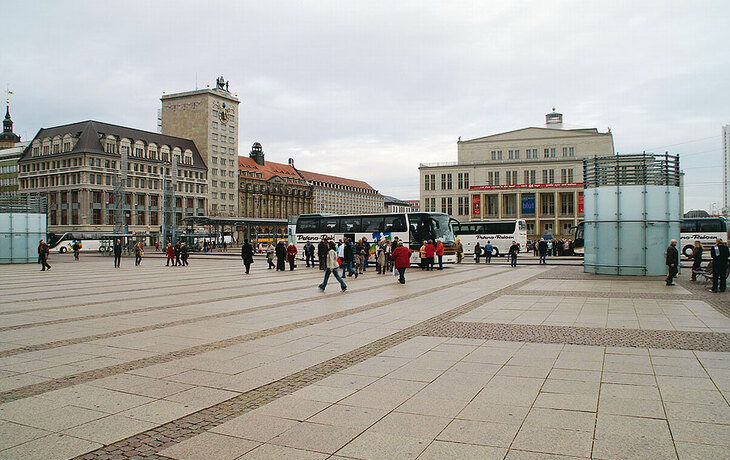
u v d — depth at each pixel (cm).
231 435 497
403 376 701
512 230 5512
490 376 697
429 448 464
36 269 3438
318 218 4072
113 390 642
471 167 10100
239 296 1688
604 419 531
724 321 1127
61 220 9850
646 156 2367
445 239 3594
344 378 693
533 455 446
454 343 917
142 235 6328
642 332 1001
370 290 1878
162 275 2780
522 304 1442
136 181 10288
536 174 9725
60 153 9888
